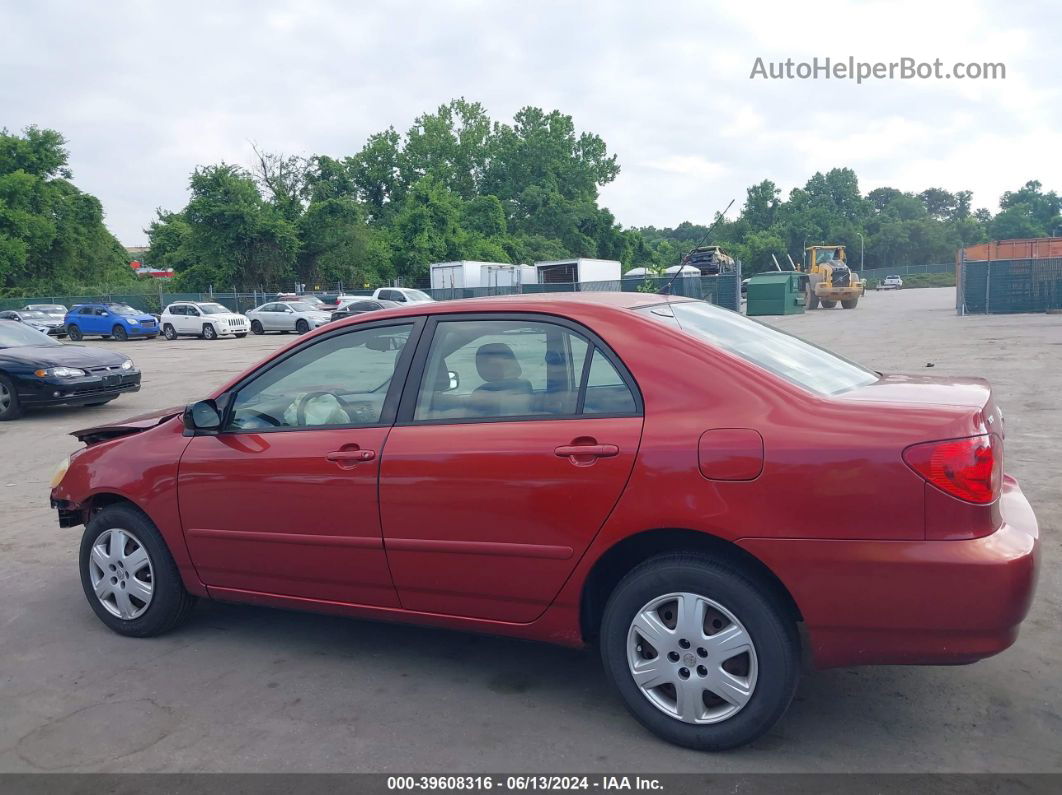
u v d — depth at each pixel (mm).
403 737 3232
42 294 57844
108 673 3873
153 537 4156
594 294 3668
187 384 16344
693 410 3045
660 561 3076
